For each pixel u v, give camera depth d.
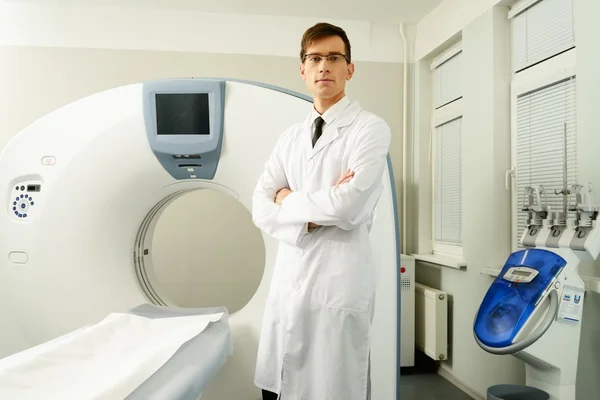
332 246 1.22
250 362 1.68
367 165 1.18
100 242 1.80
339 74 1.28
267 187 1.40
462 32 2.52
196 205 3.00
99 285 1.80
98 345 1.17
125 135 1.77
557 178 1.91
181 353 1.16
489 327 1.53
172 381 0.97
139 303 1.84
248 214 3.02
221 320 1.51
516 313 1.47
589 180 1.60
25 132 1.87
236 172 1.76
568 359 1.45
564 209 1.60
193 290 2.98
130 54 2.90
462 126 2.52
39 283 1.80
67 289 1.79
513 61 2.22
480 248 2.30
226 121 1.75
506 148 2.21
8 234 1.83
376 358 1.71
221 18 2.96
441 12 2.76
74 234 1.79
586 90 1.63
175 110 1.76
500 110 2.22
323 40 1.27
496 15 2.24
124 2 2.82
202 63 2.94
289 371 1.21
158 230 2.98
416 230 3.04
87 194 1.80
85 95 2.88
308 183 1.30
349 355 1.18
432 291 2.62
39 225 1.80
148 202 1.87
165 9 2.91
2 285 1.82
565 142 1.68
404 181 3.07
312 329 1.20
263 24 2.98
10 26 2.85
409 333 2.73
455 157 2.74
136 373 0.95
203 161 1.77
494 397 1.53
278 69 2.98
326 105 1.35
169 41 2.93
